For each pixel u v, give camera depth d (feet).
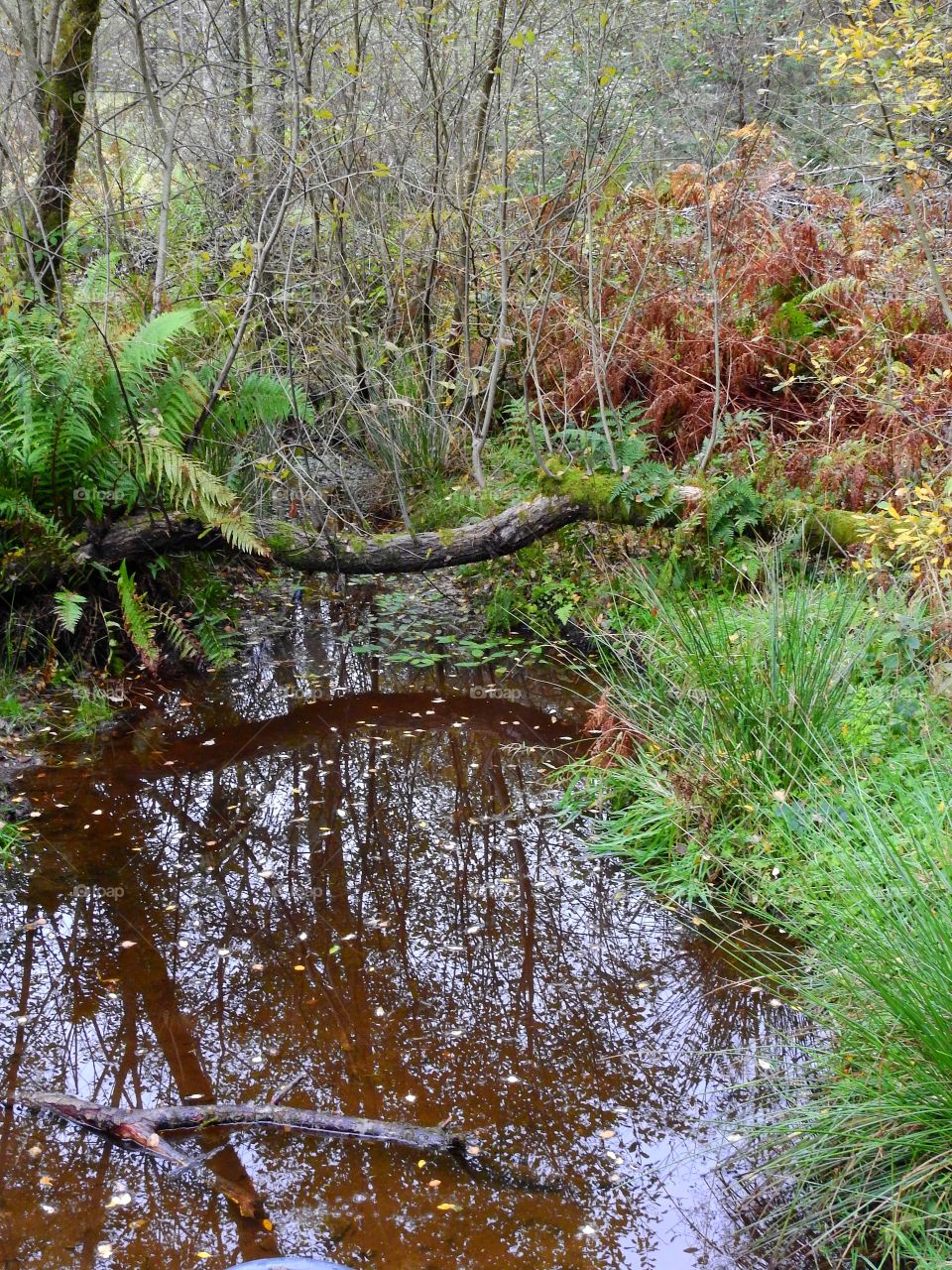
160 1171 9.36
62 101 21.58
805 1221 8.36
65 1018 11.34
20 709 17.80
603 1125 9.77
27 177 22.71
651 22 22.76
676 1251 8.39
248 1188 9.14
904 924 8.98
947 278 21.39
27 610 18.97
